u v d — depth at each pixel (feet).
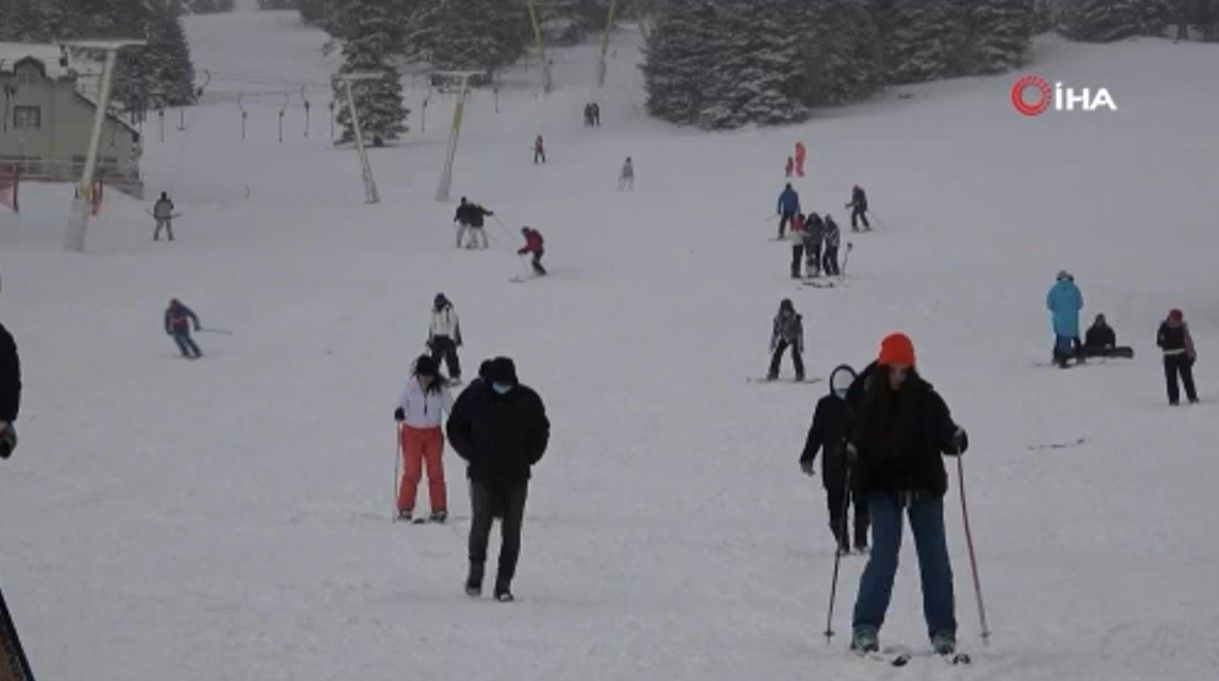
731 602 107.86
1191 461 184.75
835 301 360.07
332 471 187.52
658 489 177.37
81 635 90.74
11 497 166.09
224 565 123.03
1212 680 79.82
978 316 343.67
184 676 80.07
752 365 287.28
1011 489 171.53
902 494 84.64
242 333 323.37
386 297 372.79
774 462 196.85
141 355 296.10
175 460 193.77
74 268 416.05
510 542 108.68
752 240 463.01
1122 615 100.01
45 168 625.82
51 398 246.06
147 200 629.51
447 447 210.18
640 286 387.34
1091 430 212.43
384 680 79.56
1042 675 80.48
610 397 250.98
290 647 88.17
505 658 85.71
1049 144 652.07
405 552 132.36
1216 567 121.60
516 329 328.29
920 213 502.79
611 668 83.05
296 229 527.81
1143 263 405.39
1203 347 299.38
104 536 139.03
